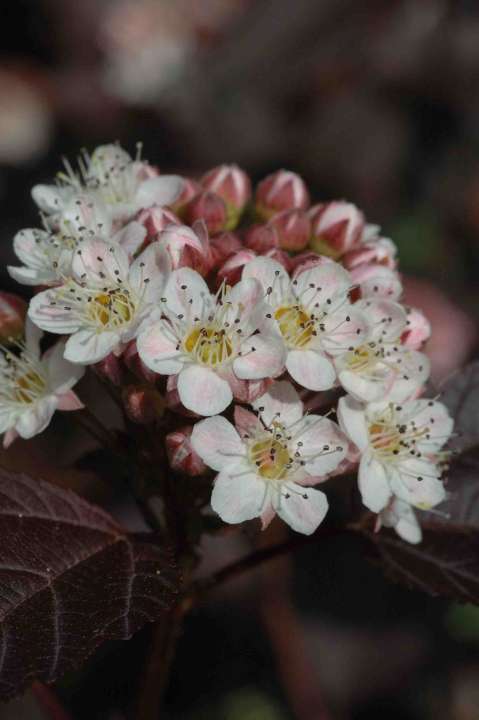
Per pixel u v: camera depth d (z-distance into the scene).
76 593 0.13
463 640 0.22
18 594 0.13
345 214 0.15
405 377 0.14
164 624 0.15
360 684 0.22
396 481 0.14
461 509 0.15
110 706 0.20
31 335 0.14
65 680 0.20
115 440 0.14
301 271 0.14
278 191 0.16
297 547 0.15
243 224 0.16
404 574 0.14
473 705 0.21
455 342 0.22
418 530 0.14
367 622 0.22
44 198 0.15
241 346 0.13
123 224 0.15
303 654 0.20
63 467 0.15
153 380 0.13
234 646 0.21
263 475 0.13
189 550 0.14
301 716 0.19
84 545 0.14
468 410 0.15
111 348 0.13
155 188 0.15
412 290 0.22
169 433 0.14
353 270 0.14
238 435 0.13
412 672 0.22
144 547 0.14
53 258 0.14
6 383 0.14
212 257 0.14
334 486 0.21
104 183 0.15
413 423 0.14
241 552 0.21
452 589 0.14
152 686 0.15
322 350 0.14
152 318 0.13
